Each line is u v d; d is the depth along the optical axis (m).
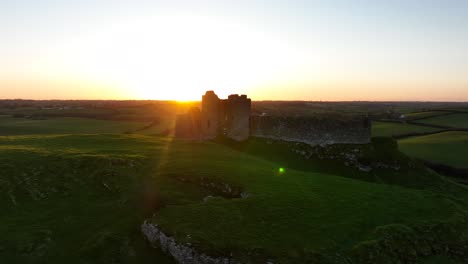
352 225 20.16
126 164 29.98
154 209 22.98
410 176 36.22
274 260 16.41
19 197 24.50
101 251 18.89
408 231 20.28
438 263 19.06
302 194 24.16
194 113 50.16
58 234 20.39
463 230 22.08
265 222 19.69
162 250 18.67
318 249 17.47
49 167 28.97
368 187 27.88
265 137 45.19
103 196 25.05
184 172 27.77
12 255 18.33
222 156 35.41
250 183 25.84
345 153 39.09
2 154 32.09
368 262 17.47
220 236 18.03
